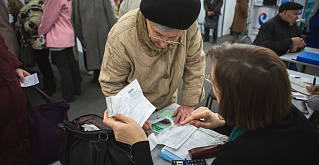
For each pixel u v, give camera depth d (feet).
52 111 4.33
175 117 3.77
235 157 1.70
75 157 2.76
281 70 1.61
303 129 1.80
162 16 2.30
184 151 2.96
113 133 2.64
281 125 1.77
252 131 1.84
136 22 2.91
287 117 1.84
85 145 2.74
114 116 2.47
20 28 8.58
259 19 14.06
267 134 1.75
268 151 1.65
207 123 3.33
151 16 2.36
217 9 16.55
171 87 3.89
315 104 4.25
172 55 3.40
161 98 4.05
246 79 1.61
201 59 3.85
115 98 2.46
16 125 3.87
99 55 9.07
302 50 8.50
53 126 4.32
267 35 8.50
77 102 8.96
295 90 5.07
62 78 8.57
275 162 1.65
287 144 1.68
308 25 10.18
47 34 7.59
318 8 9.72
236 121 1.85
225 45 1.92
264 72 1.57
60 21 7.59
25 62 8.14
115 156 2.58
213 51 1.92
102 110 8.36
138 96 2.83
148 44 2.97
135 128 2.38
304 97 4.75
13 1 8.91
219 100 1.94
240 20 17.22
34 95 9.46
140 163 2.25
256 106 1.66
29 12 7.66
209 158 2.84
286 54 8.05
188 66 3.89
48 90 9.53
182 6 2.27
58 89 10.06
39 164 4.30
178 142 3.09
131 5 7.61
